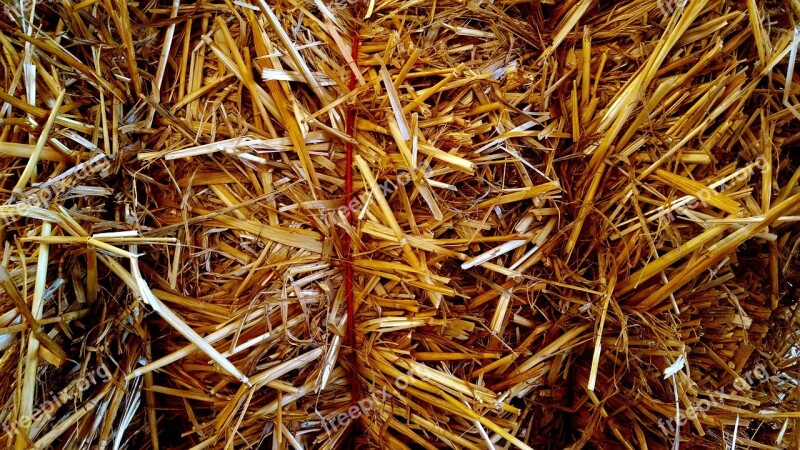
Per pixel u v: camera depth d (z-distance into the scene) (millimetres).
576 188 301
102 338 266
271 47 268
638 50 293
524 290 296
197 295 284
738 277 315
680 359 278
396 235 273
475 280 300
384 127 279
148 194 278
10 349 246
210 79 285
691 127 288
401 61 281
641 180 289
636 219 288
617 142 292
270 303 278
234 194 282
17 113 261
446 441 290
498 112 288
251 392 273
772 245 305
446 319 285
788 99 295
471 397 289
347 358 296
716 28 283
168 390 289
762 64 285
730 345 304
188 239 276
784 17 293
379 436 295
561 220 300
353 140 274
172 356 269
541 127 302
